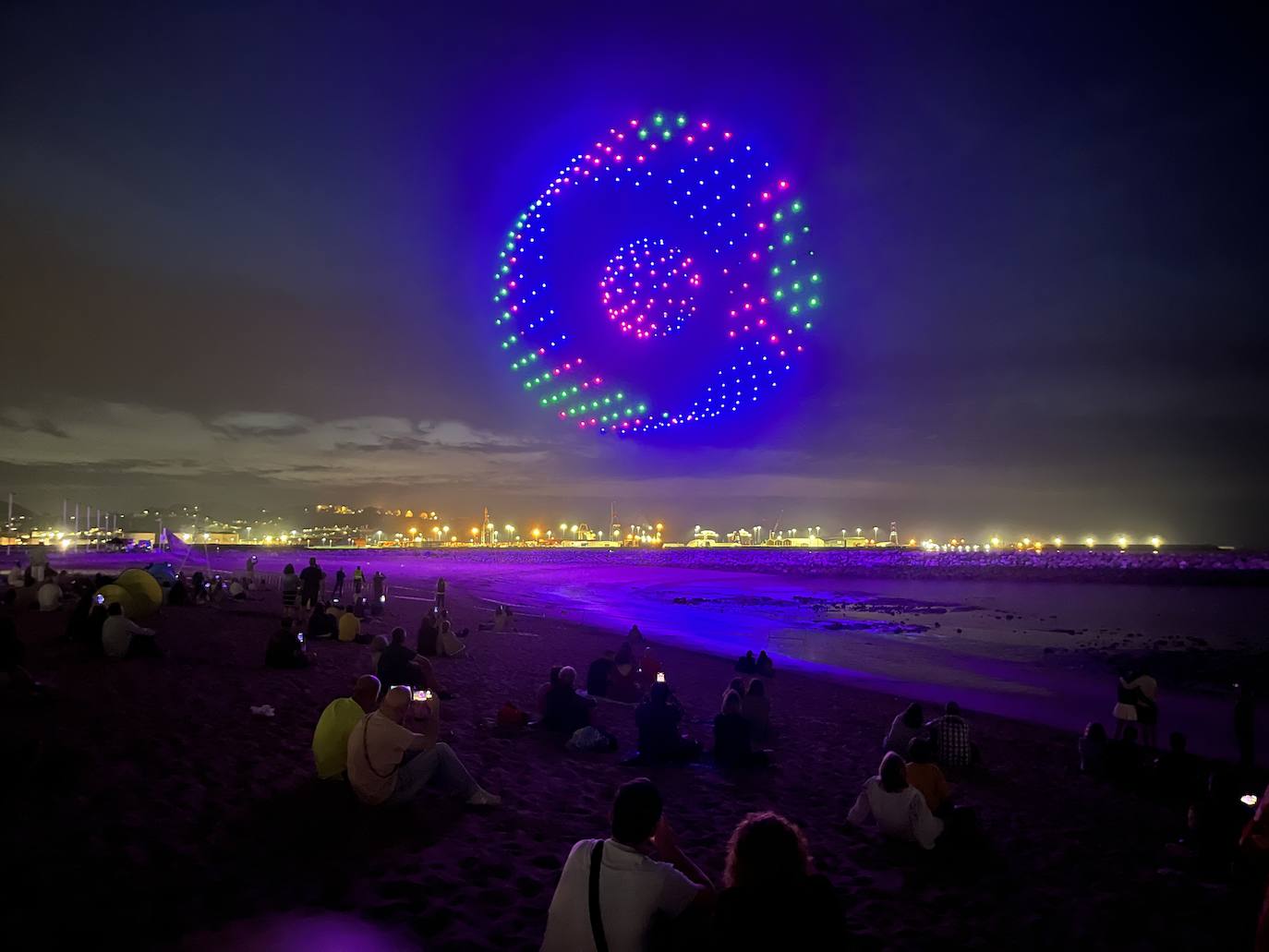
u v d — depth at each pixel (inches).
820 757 405.1
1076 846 277.9
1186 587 3088.1
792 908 106.0
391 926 171.3
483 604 1477.6
